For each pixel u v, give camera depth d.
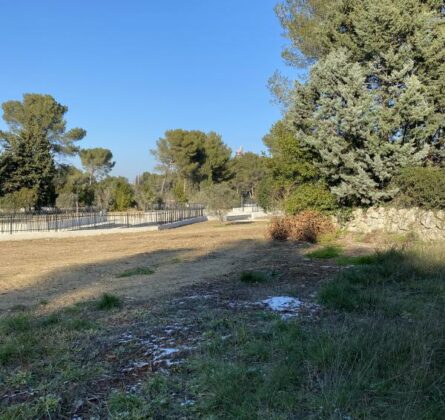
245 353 4.35
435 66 15.95
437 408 3.14
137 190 45.56
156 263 12.19
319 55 20.73
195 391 3.61
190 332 5.18
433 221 14.09
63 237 23.23
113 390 3.72
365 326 4.83
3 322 5.98
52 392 3.75
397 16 15.37
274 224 16.50
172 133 57.44
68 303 7.51
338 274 8.32
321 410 3.19
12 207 31.41
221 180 60.44
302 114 17.31
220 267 10.63
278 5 22.25
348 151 15.95
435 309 5.63
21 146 37.31
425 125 15.41
